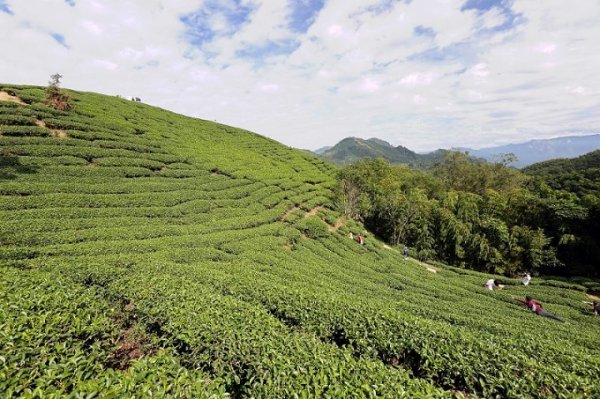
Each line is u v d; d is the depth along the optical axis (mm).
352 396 6906
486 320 19312
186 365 9219
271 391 7254
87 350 8719
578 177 58125
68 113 44781
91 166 36594
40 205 26422
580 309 29297
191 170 45156
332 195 55719
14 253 18375
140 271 16219
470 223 44844
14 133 35719
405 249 43438
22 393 6012
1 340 7094
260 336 9500
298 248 33625
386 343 11250
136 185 35562
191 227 30562
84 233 23906
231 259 25062
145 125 55875
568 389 8906
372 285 25156
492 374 9547
